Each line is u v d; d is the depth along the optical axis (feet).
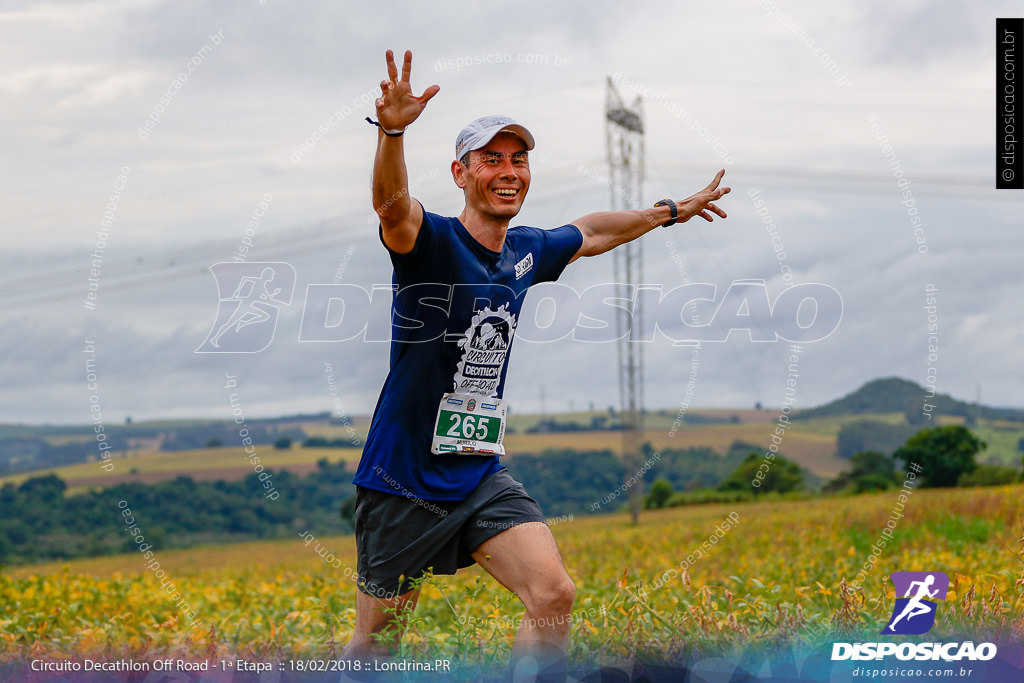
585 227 37.11
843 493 249.96
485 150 31.99
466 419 32.40
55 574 70.54
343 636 38.52
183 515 232.94
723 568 84.74
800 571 59.88
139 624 45.19
